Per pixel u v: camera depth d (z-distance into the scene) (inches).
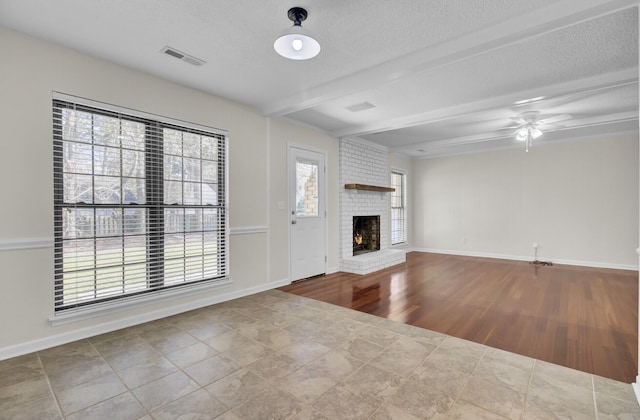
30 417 62.9
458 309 128.8
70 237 97.9
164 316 119.0
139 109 111.8
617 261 206.7
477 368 82.0
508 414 63.9
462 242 269.3
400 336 102.2
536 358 87.3
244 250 147.9
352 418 62.9
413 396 70.1
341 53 99.9
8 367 81.9
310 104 136.6
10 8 77.5
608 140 209.3
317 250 189.9
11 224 87.4
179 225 124.1
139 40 92.6
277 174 164.2
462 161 269.3
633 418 62.5
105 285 105.9
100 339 99.2
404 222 287.4
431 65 99.2
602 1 70.4
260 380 76.3
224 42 93.9
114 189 106.9
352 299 142.9
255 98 139.9
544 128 177.6
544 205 231.8
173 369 81.3
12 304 87.8
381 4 75.6
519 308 129.8
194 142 129.0
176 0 74.7
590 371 80.4
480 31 86.7
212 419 62.6
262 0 74.6
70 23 84.2
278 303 136.9
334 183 202.5
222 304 135.0
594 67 108.6
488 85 124.6
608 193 209.5
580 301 138.7
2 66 85.8
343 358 87.3
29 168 90.1
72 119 98.3
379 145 241.8
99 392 71.3
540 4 75.9
